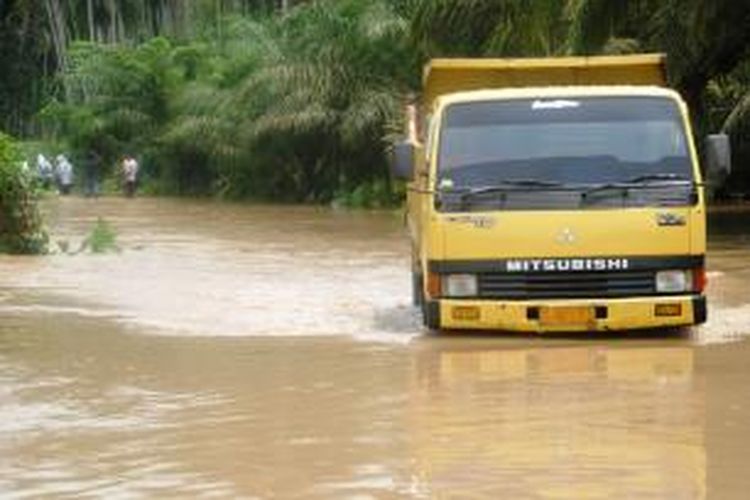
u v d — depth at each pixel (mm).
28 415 13883
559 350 17375
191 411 13930
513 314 18125
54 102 90625
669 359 16562
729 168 18891
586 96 18859
